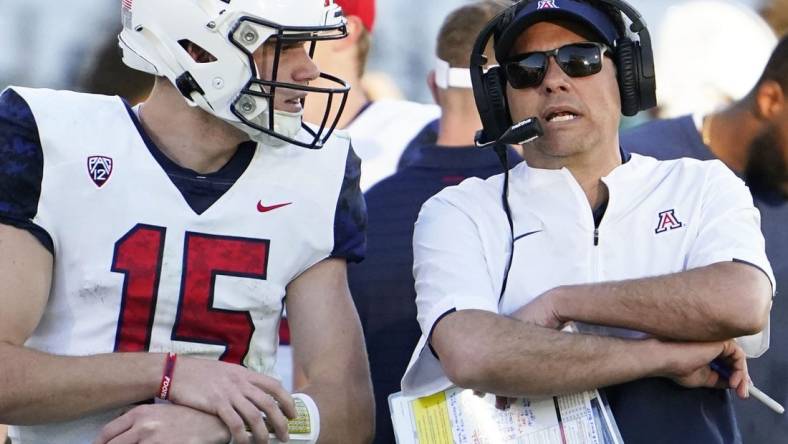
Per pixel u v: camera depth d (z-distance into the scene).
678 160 10.66
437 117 14.40
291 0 9.88
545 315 9.85
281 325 13.65
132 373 9.48
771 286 9.89
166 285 9.97
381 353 13.41
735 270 9.73
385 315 13.52
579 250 10.30
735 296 9.56
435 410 10.23
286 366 13.63
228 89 9.84
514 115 10.59
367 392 10.45
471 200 10.77
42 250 9.74
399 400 10.37
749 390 9.88
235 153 10.36
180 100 10.21
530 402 9.96
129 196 10.00
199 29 9.85
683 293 9.59
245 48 9.75
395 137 14.38
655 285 9.69
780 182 14.26
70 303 9.91
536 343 9.65
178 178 10.13
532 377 9.62
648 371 9.59
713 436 9.77
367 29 14.61
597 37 10.37
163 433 9.37
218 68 9.84
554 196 10.48
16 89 10.04
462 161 14.15
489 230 10.59
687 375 9.67
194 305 10.03
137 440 9.38
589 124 10.38
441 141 14.27
